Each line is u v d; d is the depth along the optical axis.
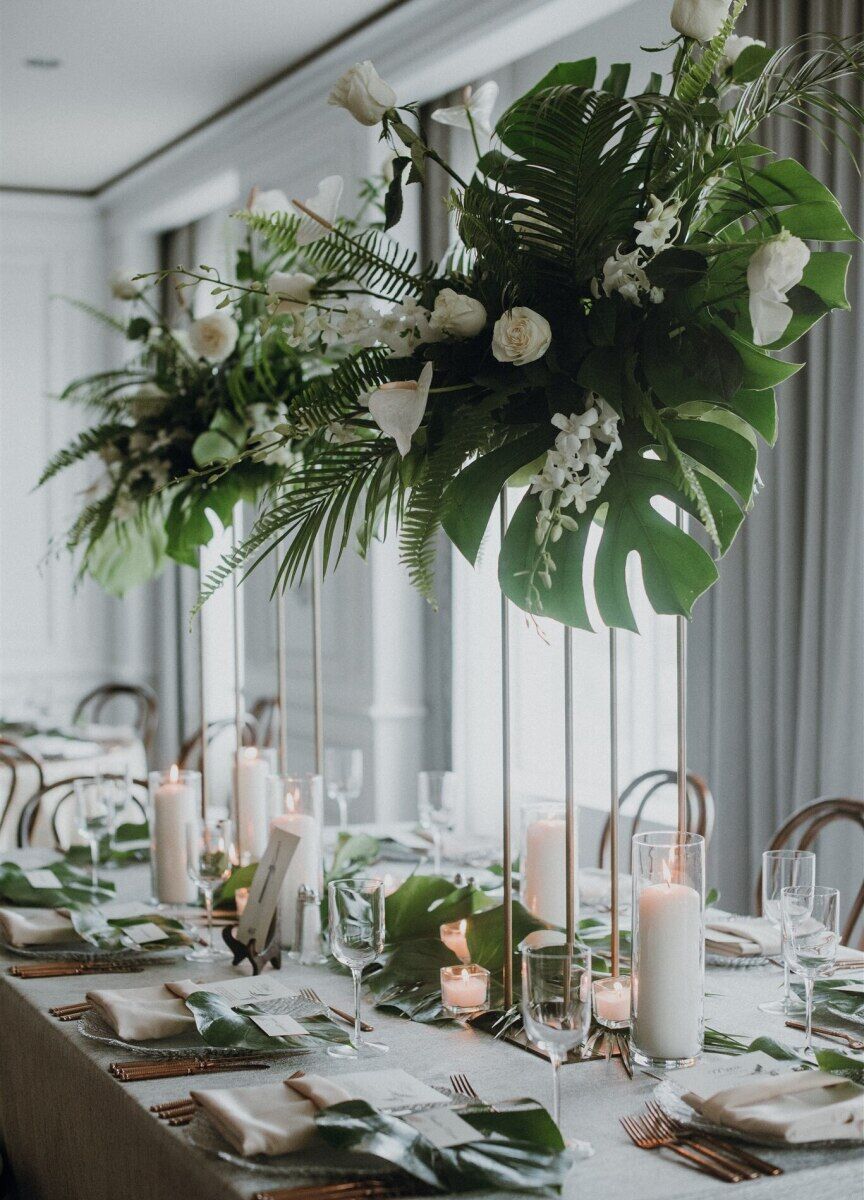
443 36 4.87
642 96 1.70
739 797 3.98
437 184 5.19
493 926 2.10
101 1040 1.87
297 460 2.66
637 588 4.90
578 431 1.74
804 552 3.78
